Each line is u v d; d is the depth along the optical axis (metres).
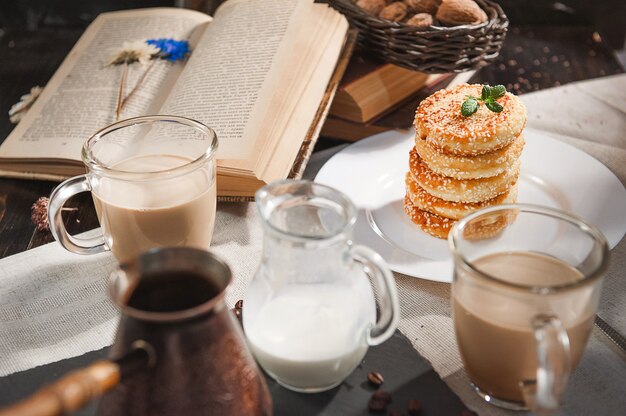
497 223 0.59
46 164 0.83
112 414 0.50
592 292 0.55
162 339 0.48
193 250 0.51
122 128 0.71
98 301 0.70
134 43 0.94
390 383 0.60
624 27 1.18
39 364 0.65
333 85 0.87
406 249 0.74
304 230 0.58
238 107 0.80
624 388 0.61
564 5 1.21
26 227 0.79
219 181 0.77
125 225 0.68
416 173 0.76
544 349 0.51
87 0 1.38
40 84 1.00
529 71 1.01
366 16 0.89
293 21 0.88
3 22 1.39
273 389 0.60
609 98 0.94
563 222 0.58
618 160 0.84
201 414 0.50
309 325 0.56
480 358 0.57
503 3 1.16
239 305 0.66
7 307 0.70
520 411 0.59
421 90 0.95
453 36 0.86
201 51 0.89
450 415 0.58
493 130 0.72
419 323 0.67
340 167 0.82
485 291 0.55
